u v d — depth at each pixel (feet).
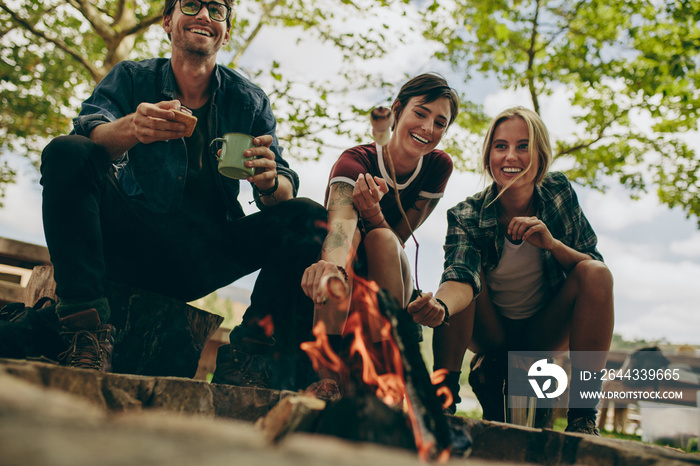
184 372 7.11
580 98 26.30
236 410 4.02
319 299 4.82
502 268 7.54
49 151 5.13
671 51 22.80
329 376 5.18
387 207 7.63
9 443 1.49
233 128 7.38
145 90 7.02
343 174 6.79
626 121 25.99
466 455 3.35
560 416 10.94
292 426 3.17
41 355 5.34
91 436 1.70
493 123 7.77
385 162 7.49
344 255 5.75
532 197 7.78
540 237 7.00
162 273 6.64
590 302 6.56
